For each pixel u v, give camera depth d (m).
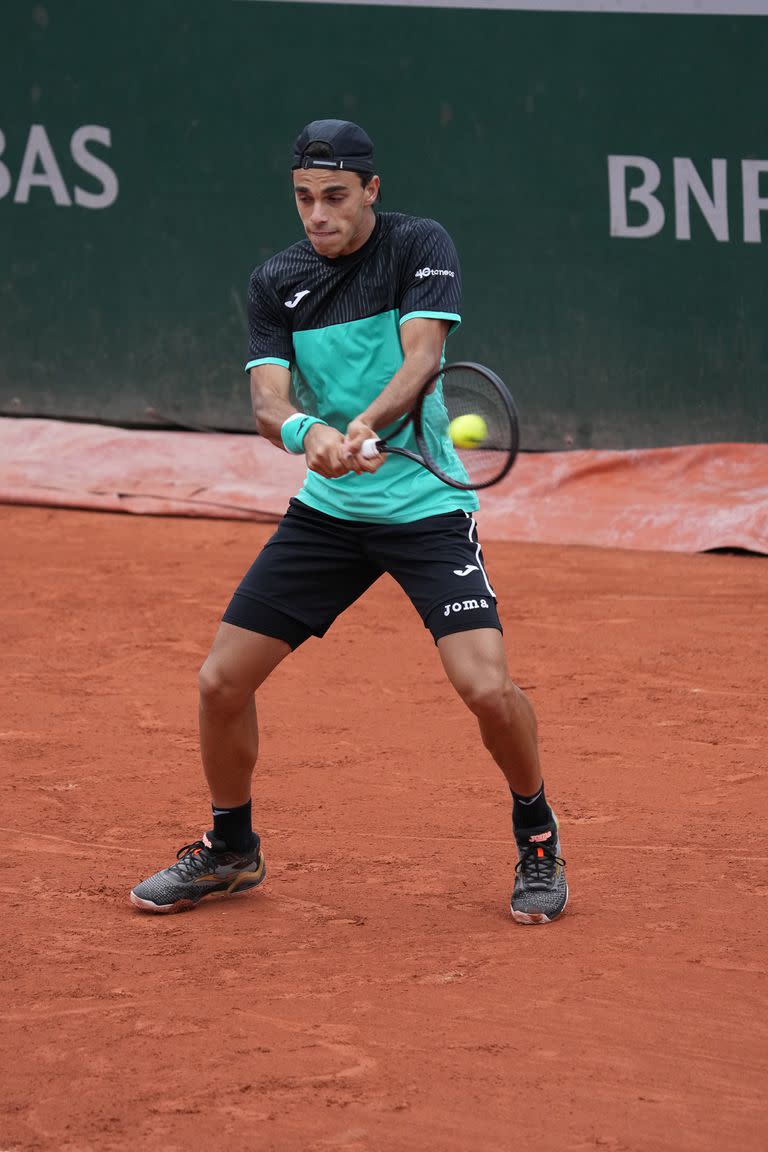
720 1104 11.00
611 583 36.69
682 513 42.69
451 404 14.89
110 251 49.66
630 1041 12.11
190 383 49.97
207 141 49.03
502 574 37.94
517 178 48.56
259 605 15.28
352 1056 11.84
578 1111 10.88
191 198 49.25
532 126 48.31
